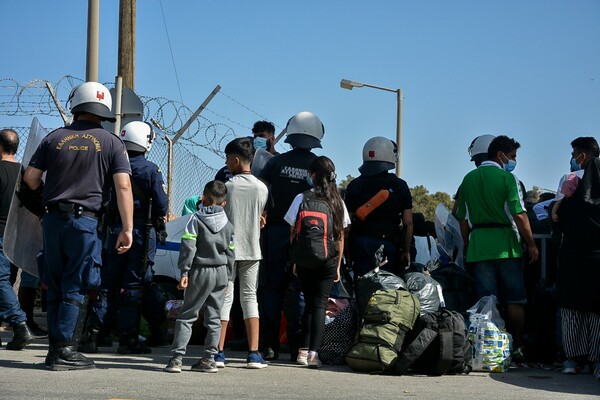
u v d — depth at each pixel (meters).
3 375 5.57
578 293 6.52
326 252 6.57
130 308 7.22
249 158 6.76
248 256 6.58
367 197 7.58
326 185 6.78
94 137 5.97
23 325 7.09
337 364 7.03
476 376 6.50
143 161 7.29
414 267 8.02
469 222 7.58
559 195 6.82
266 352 7.18
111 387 5.25
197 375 6.00
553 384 6.11
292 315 7.24
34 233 6.59
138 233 7.25
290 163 7.28
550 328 7.42
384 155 7.61
